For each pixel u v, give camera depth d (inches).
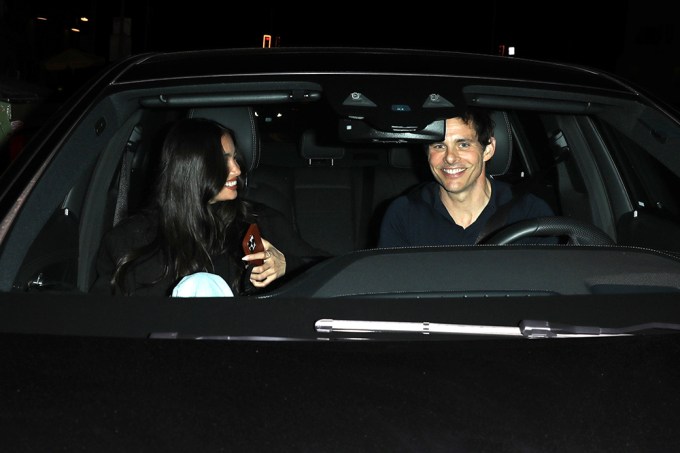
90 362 65.6
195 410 59.5
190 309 74.8
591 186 154.7
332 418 58.7
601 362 66.4
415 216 127.3
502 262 84.9
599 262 86.1
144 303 75.6
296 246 128.3
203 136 110.7
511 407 60.2
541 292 80.8
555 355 67.2
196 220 110.7
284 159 195.3
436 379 63.6
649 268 85.7
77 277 125.6
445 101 106.0
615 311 75.4
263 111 195.6
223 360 65.8
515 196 124.3
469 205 125.3
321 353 67.1
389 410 59.6
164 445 56.1
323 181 186.9
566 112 118.0
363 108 104.8
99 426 57.8
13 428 57.6
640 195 153.0
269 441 56.4
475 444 56.4
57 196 93.5
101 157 127.6
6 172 93.0
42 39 1326.3
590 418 59.3
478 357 66.8
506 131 139.9
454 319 73.0
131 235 113.8
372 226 183.9
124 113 110.3
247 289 111.7
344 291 80.0
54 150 95.3
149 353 66.8
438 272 82.5
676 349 68.7
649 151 115.6
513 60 123.7
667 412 60.3
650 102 115.3
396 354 67.1
